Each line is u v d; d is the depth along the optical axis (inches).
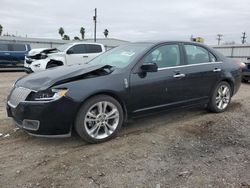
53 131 163.2
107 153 161.8
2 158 155.9
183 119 227.6
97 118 174.1
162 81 199.3
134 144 174.9
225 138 187.0
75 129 169.3
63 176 136.8
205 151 166.7
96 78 173.8
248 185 130.8
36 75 182.2
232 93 256.8
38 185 129.5
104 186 128.8
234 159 157.0
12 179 134.6
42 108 158.7
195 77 220.2
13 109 170.6
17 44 714.2
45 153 162.4
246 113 245.6
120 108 182.7
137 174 139.4
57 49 573.6
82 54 564.7
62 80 165.0
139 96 189.3
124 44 228.1
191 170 143.9
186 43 224.2
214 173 141.3
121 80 180.9
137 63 191.5
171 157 158.1
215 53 245.0
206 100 234.1
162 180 134.5
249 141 183.0
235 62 263.3
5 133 192.2
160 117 231.9
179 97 212.5
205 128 204.8
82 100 164.7
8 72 690.8
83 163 149.6
